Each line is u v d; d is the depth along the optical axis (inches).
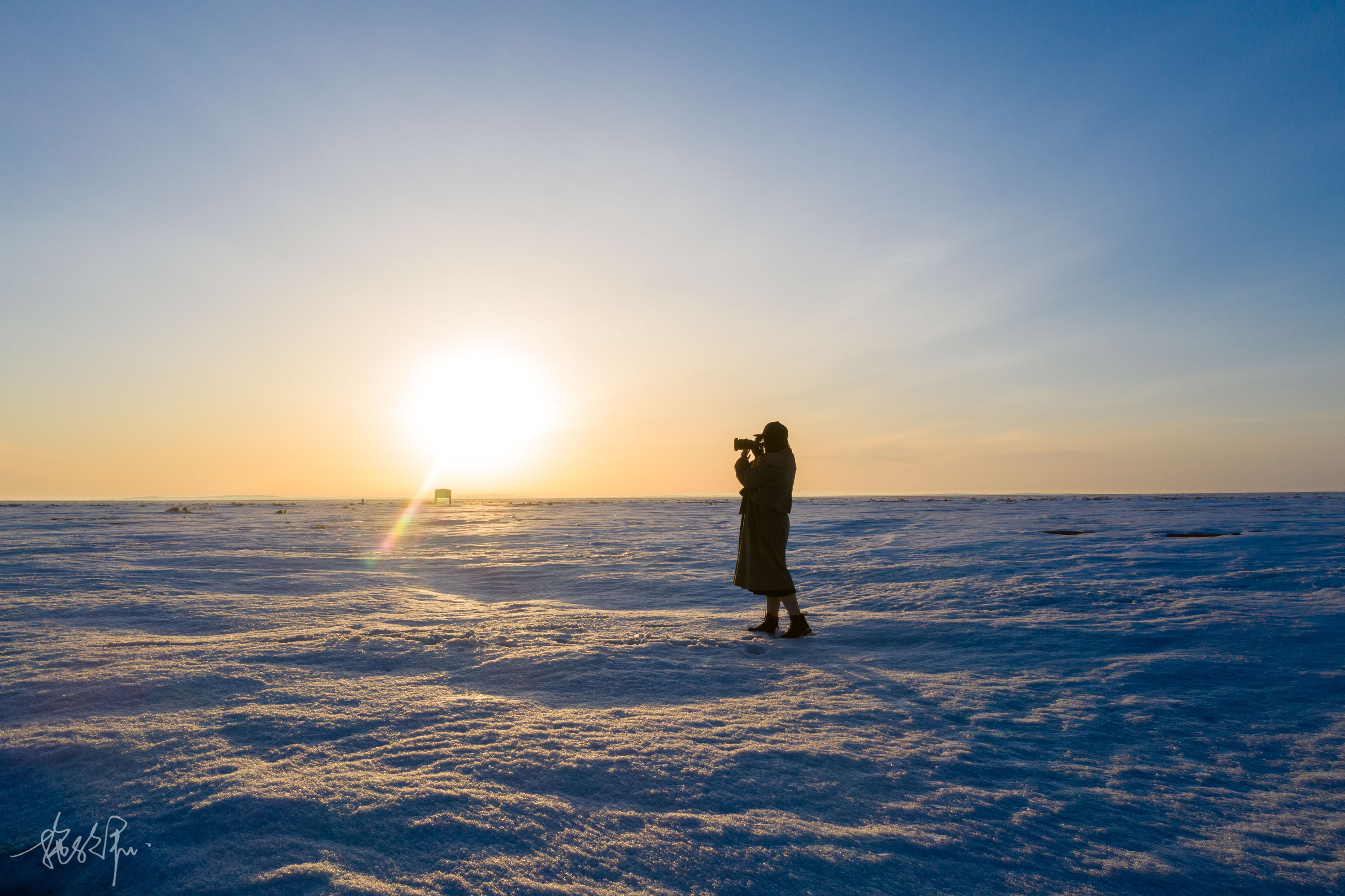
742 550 197.9
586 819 77.0
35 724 108.6
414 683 137.3
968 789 87.7
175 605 236.2
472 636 182.9
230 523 993.5
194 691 127.9
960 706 124.1
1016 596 245.1
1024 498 3661.4
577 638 183.9
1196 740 106.6
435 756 95.6
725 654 166.7
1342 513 770.8
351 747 99.7
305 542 576.4
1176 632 179.5
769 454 193.2
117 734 103.1
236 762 93.2
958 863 69.6
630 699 127.4
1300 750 102.6
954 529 617.9
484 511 1711.4
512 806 79.6
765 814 79.7
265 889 62.7
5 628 194.4
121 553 447.2
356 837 72.3
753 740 104.1
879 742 104.1
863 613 227.6
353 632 189.2
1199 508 1083.9
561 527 846.5
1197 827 78.9
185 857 68.9
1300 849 73.6
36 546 504.7
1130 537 482.3
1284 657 153.1
